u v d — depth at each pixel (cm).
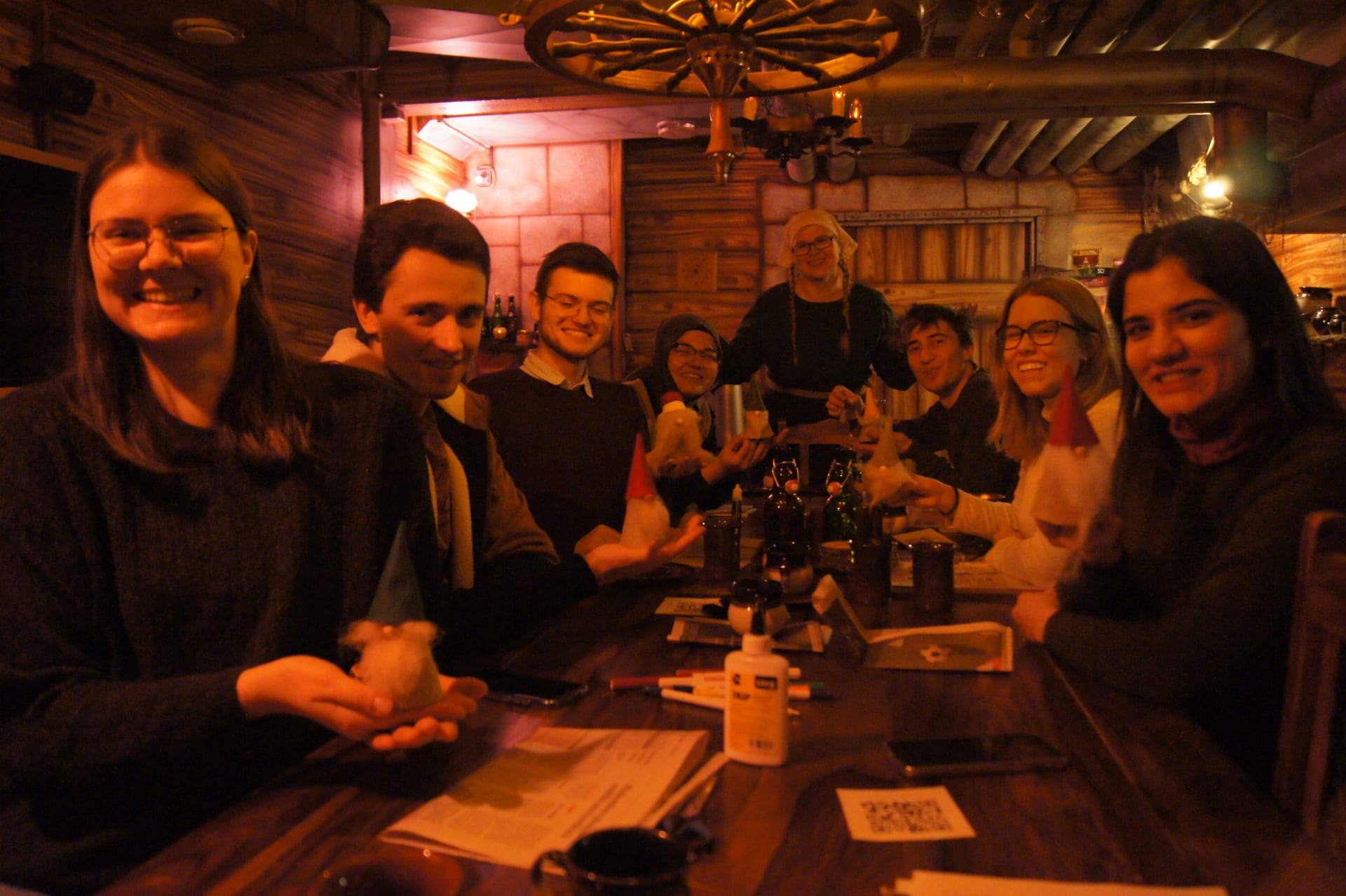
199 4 290
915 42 183
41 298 262
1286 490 107
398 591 90
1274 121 409
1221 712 113
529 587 134
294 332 416
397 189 519
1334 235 501
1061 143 523
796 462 323
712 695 111
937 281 612
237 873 73
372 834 79
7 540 94
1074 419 127
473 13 345
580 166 605
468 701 91
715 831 78
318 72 355
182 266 97
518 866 72
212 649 104
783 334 377
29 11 278
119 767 87
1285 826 79
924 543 161
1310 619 91
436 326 138
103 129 303
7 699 92
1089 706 108
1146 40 399
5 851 98
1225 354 114
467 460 154
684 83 260
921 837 77
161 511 102
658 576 184
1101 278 543
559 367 219
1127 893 67
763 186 612
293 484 109
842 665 125
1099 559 127
